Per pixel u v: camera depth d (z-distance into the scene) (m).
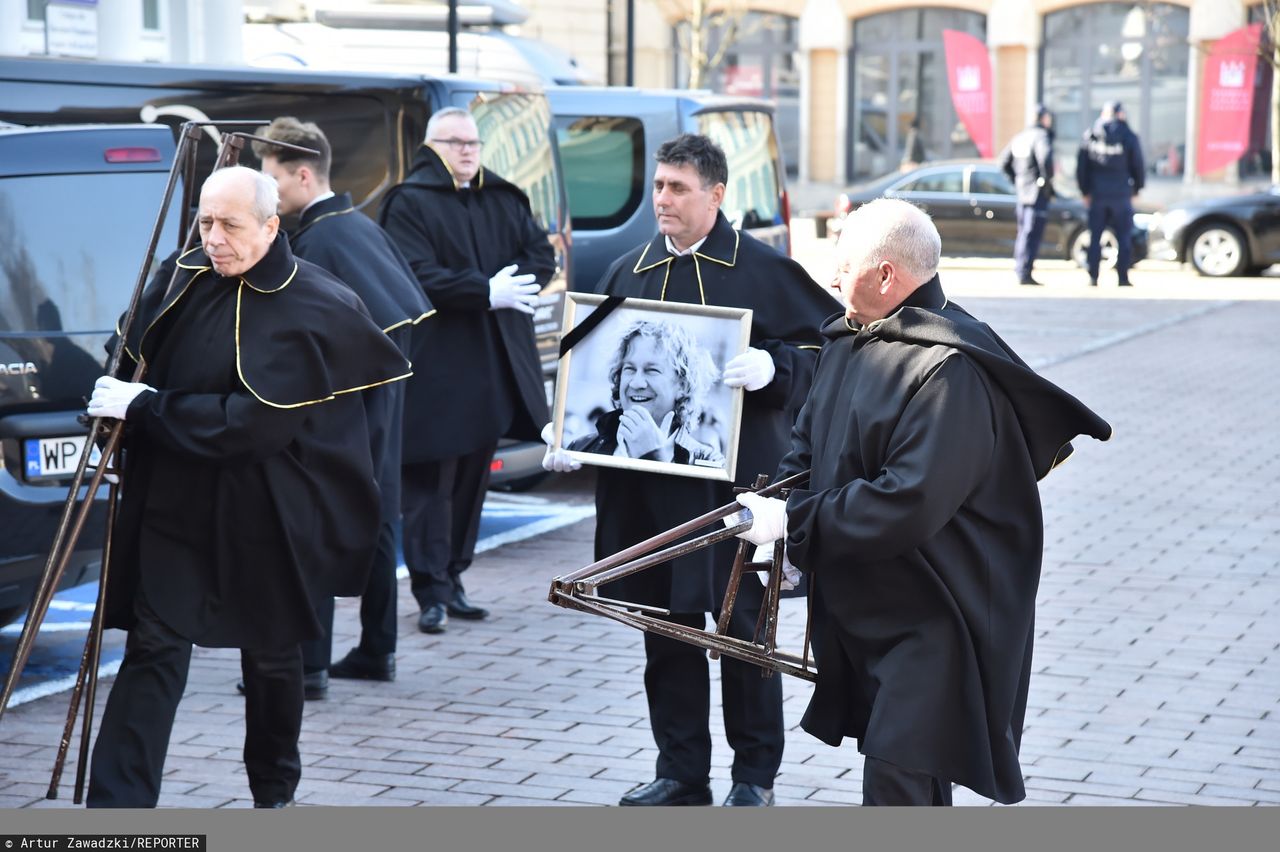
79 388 7.06
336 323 5.17
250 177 5.12
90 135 7.27
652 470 5.49
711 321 5.45
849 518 4.21
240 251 5.08
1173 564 9.23
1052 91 39.66
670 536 4.47
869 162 41.56
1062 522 10.29
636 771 6.13
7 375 6.86
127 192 7.30
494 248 8.19
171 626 5.18
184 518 5.21
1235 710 6.81
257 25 13.82
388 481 7.09
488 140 9.85
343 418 5.30
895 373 4.31
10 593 6.84
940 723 4.27
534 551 9.70
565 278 10.55
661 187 5.64
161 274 5.60
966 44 35.91
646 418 5.52
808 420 4.76
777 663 4.58
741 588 5.57
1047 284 24.86
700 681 5.68
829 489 4.37
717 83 42.12
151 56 12.77
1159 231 26.66
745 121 13.78
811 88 41.41
